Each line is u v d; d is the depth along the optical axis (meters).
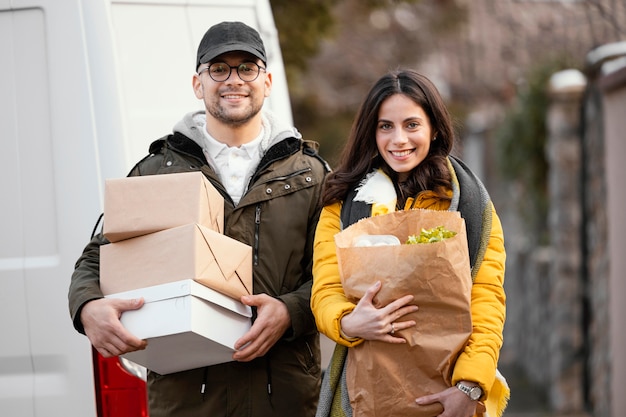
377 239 4.08
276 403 4.57
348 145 4.43
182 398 4.56
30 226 5.09
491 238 4.23
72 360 4.99
